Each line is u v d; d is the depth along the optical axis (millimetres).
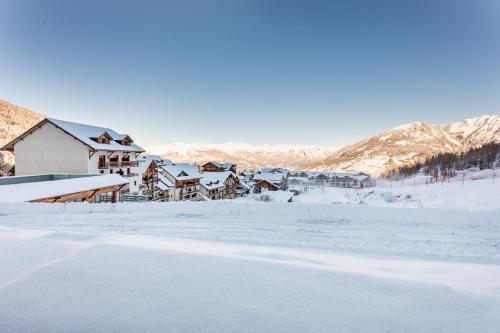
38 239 4105
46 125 27594
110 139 32125
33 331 2385
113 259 3389
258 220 11109
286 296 2730
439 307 2555
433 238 8742
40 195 15023
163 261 3354
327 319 2447
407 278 3070
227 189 63406
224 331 2344
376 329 2336
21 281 2949
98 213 12125
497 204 35375
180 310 2561
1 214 11695
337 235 9062
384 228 9992
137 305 2625
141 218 11336
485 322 2369
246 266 3240
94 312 2553
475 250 7551
